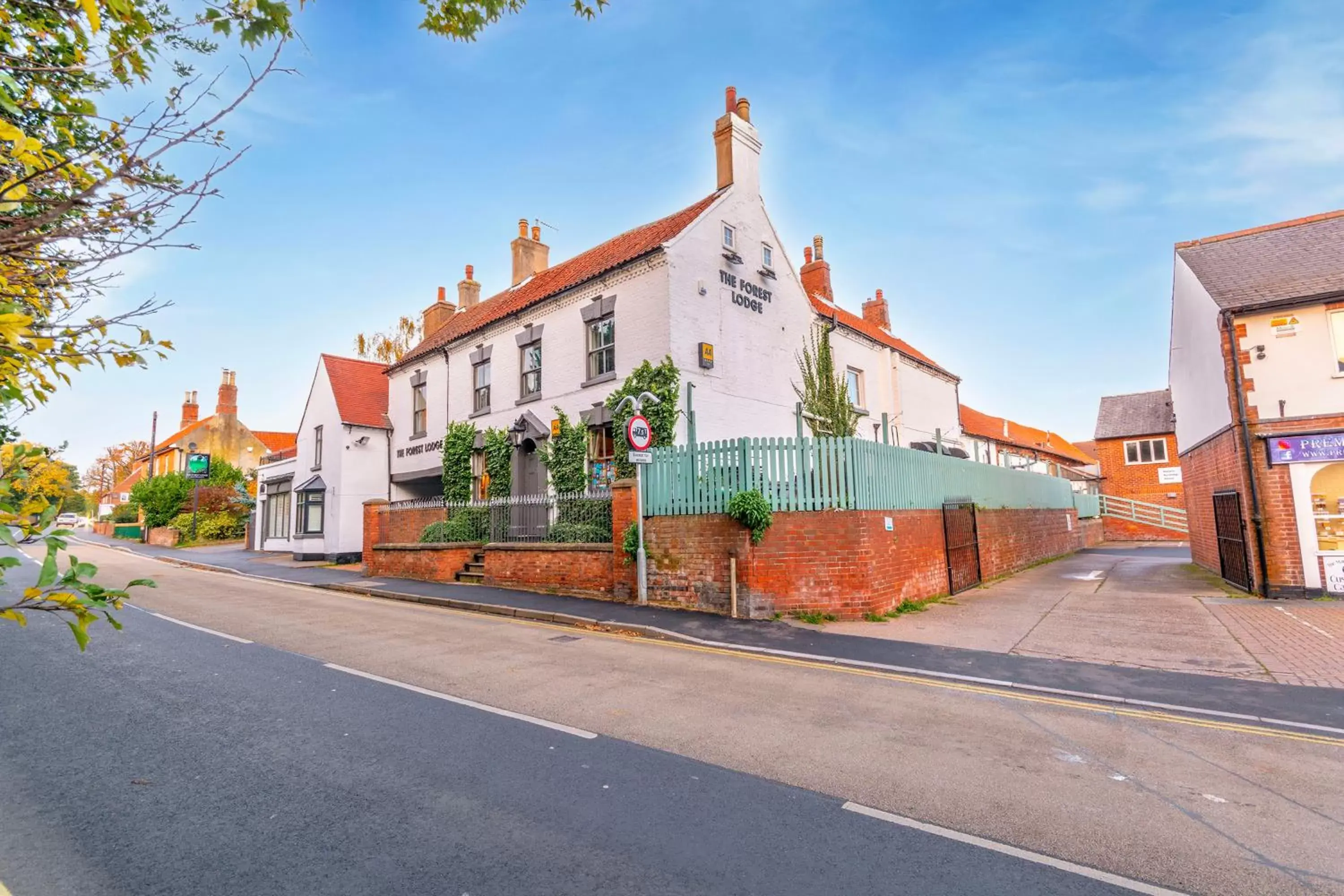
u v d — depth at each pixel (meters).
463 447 20.17
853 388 22.48
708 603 11.76
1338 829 4.17
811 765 5.13
